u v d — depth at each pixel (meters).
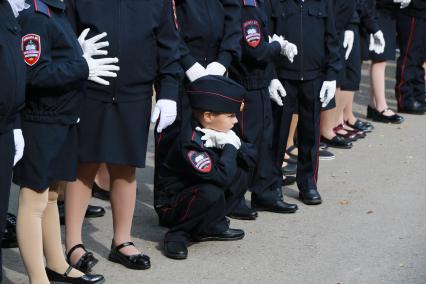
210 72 14.02
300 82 16.27
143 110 12.61
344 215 16.09
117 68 11.95
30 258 11.60
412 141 22.11
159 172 14.09
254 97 15.27
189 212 13.62
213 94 13.40
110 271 13.05
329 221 15.73
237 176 13.88
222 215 13.91
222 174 13.45
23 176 11.43
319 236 14.88
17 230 11.59
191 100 13.60
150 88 12.70
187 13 14.12
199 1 14.19
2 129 10.38
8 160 10.53
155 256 13.72
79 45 11.73
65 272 12.38
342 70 20.89
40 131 11.35
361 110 25.75
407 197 17.33
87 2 12.19
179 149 13.45
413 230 15.31
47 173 11.41
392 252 14.16
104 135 12.42
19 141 10.84
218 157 13.73
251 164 14.01
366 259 13.82
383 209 16.52
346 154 20.73
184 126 13.77
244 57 14.95
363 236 14.94
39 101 11.29
